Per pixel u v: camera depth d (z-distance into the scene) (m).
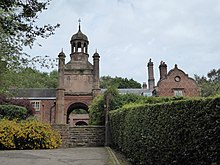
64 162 8.85
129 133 9.62
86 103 32.47
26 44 10.78
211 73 62.53
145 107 7.43
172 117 5.39
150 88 41.38
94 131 18.45
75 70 33.47
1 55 12.44
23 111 22.45
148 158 7.04
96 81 32.62
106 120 18.36
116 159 9.58
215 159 3.84
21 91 32.47
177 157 5.11
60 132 17.95
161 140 6.00
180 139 4.99
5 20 6.63
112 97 18.98
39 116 35.56
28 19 6.55
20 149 14.55
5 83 16.58
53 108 35.69
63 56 33.47
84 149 14.79
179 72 29.62
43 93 37.12
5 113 21.47
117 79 70.94
